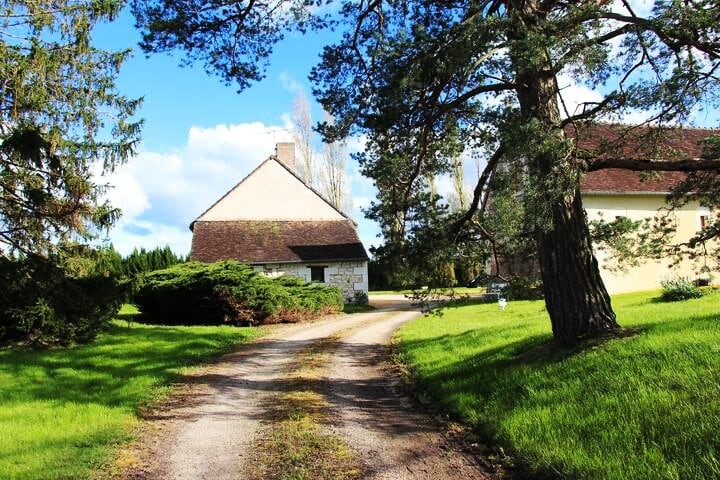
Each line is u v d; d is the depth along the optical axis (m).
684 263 26.66
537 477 5.03
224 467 5.80
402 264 9.51
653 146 8.04
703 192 8.41
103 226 14.39
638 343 7.38
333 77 9.82
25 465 5.74
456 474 5.31
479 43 7.00
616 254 8.86
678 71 6.33
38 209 13.61
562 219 8.31
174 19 9.52
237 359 13.14
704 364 6.18
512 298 9.97
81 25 13.06
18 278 13.34
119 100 13.89
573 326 8.27
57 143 12.78
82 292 14.35
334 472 5.49
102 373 10.94
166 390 9.76
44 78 12.47
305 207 35.62
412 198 9.64
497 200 8.27
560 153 6.92
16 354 12.78
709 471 4.17
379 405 8.41
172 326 19.39
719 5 6.39
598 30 6.98
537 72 7.58
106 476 5.58
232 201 35.00
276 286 21.39
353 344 15.55
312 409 8.16
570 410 6.02
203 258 31.14
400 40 7.62
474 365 9.59
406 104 8.23
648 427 5.09
